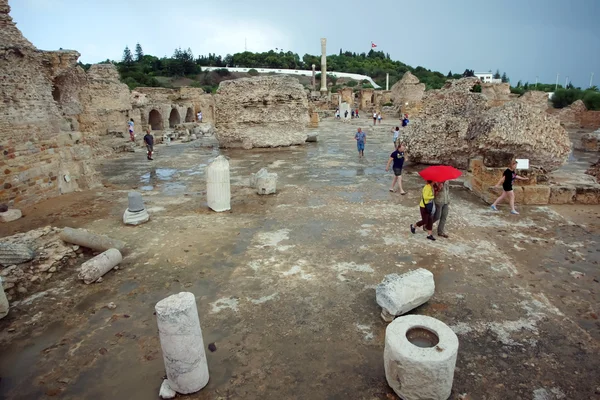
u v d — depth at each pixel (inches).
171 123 1567.4
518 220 372.8
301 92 909.8
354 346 190.9
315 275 262.7
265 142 885.2
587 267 273.0
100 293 244.1
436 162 629.9
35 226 366.6
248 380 169.8
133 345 194.4
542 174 451.8
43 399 161.3
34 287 252.4
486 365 176.1
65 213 406.3
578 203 425.7
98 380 171.6
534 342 191.9
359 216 387.5
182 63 3895.2
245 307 225.3
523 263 279.6
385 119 1806.1
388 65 5541.3
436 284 249.6
